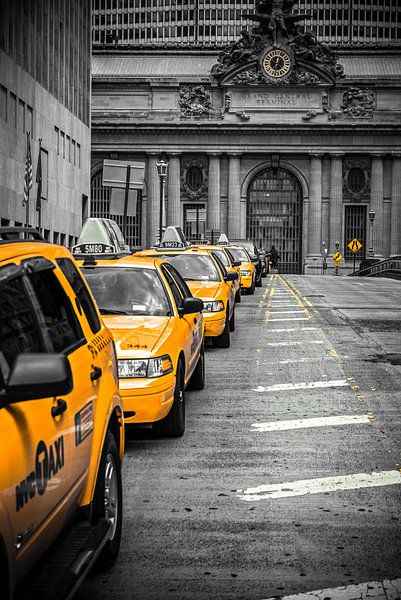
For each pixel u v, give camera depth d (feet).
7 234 18.99
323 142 317.22
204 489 26.99
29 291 16.40
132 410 30.48
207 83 316.19
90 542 17.33
